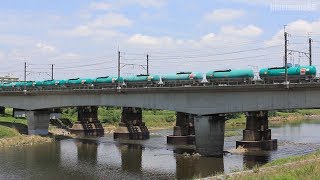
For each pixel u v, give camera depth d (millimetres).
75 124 113625
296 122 154375
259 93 64438
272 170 38000
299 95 60281
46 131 107875
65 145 90125
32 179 54469
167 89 75812
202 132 71875
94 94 93812
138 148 85000
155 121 147000
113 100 89562
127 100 86188
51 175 57125
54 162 67750
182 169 60062
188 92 73625
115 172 59188
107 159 70938
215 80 73250
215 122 71688
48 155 75375
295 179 31609
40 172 59250
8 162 67562
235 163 63344
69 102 100000
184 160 67938
